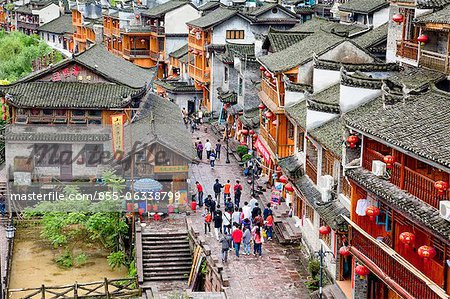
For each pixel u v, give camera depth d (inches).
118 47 4375.0
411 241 1056.2
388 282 1137.4
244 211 1824.6
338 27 2733.8
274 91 2042.3
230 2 4057.6
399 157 1165.1
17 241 2009.1
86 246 1990.7
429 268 1061.8
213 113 3275.1
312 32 2426.2
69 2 5531.5
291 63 1991.9
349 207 1382.9
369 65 1706.4
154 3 4707.2
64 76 2239.2
